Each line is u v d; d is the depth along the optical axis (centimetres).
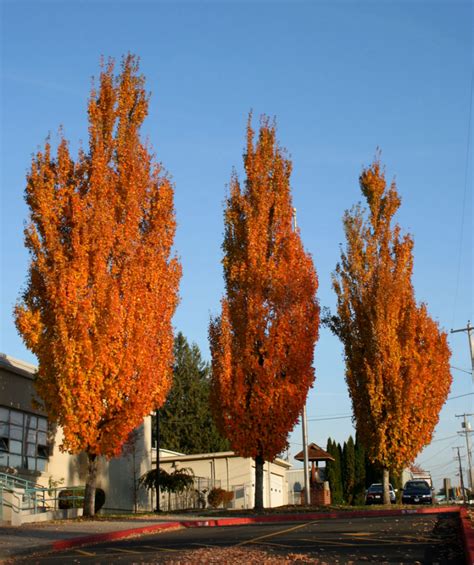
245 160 3544
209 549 1630
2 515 2433
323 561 1352
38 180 2820
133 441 4075
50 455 3400
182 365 8238
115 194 2917
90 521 2631
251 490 4819
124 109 3047
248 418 3278
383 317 3825
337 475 5788
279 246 3466
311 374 3369
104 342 2689
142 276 2873
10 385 3133
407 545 1586
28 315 2731
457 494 7744
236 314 3391
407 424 3781
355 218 3988
